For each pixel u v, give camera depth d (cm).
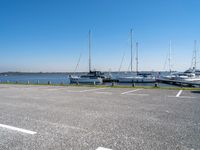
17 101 1094
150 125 591
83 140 464
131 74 5000
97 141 457
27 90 1809
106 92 1581
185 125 591
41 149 415
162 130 541
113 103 1012
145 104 980
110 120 651
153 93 1484
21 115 729
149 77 4709
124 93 1497
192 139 470
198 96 1290
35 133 518
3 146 434
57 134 508
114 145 434
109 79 4975
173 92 1545
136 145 433
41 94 1454
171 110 823
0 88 2072
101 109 845
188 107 894
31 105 956
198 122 627
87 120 651
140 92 1562
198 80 4206
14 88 2067
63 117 694
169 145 433
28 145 437
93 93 1509
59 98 1218
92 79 4628
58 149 414
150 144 438
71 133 516
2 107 904
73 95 1380
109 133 514
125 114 743
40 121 640
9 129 555
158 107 895
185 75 4797
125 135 498
